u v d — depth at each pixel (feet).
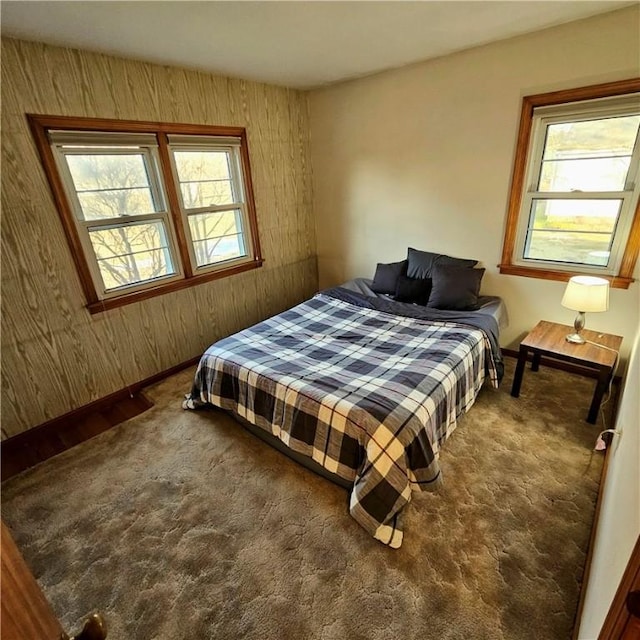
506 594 4.58
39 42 6.87
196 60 8.50
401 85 10.19
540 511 5.67
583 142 8.22
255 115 11.05
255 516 5.87
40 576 5.13
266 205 12.09
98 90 7.79
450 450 7.02
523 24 7.43
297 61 9.01
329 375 6.81
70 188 7.86
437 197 10.62
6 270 7.21
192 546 5.43
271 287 12.98
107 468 7.05
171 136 9.24
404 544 5.27
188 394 9.36
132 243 9.20
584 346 7.86
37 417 8.06
